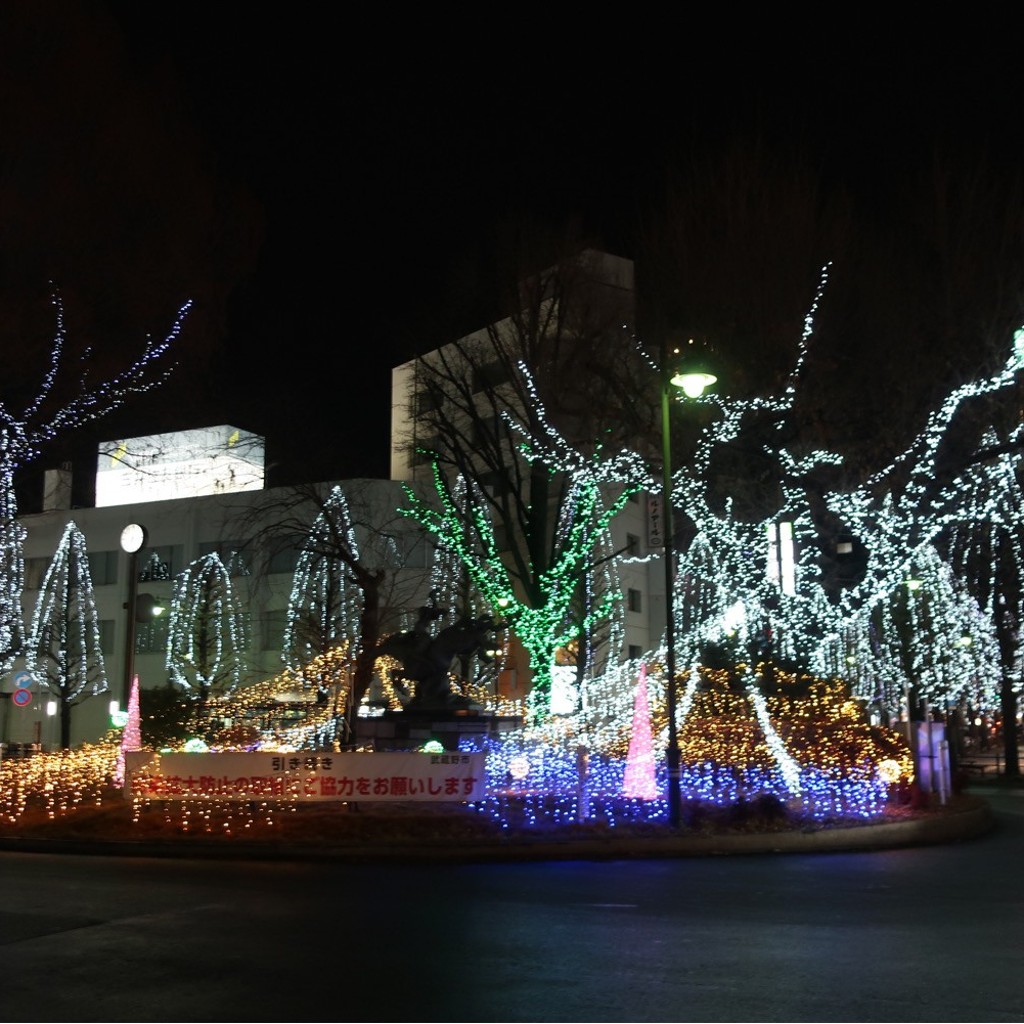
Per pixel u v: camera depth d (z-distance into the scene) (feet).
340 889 42.73
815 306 90.94
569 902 39.55
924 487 89.97
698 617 103.60
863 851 59.16
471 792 64.08
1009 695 131.64
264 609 172.35
